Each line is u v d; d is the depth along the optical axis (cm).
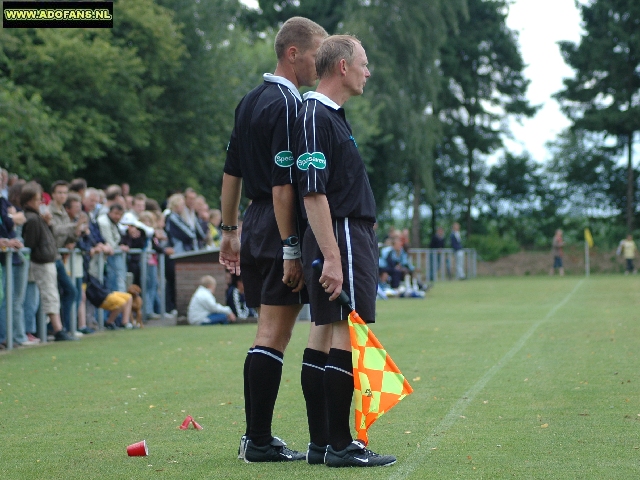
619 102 9275
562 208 10081
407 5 7775
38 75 4744
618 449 877
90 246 2359
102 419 1095
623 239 8762
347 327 837
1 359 1722
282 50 900
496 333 2123
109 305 2367
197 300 2645
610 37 9294
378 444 923
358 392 816
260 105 871
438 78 8144
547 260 8562
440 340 1981
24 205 2047
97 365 1622
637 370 1445
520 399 1189
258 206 894
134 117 5156
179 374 1495
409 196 9756
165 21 5375
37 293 2052
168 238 2972
